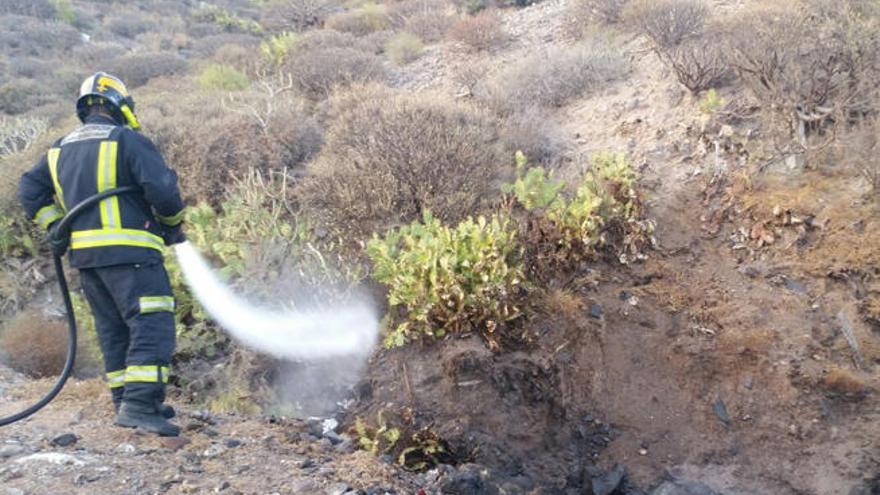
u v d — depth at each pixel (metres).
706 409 5.63
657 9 9.20
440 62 11.78
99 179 3.52
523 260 5.98
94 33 20.75
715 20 9.36
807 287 6.03
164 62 14.70
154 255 3.64
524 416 5.43
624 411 5.65
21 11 21.16
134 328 3.62
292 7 19.14
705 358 5.81
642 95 8.43
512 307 5.65
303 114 9.27
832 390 5.47
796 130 6.98
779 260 6.28
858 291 5.89
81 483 3.22
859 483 5.07
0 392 4.58
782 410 5.49
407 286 5.55
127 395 3.66
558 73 9.27
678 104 7.95
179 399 5.36
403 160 6.62
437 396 5.36
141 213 3.61
